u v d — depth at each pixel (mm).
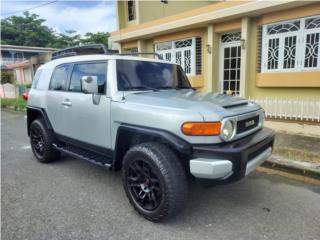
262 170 4352
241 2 7246
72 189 3707
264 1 6703
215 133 2594
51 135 4578
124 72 3488
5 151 5664
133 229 2740
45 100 4535
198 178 2639
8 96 18875
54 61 4695
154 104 2900
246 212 3053
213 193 3541
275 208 3131
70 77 4078
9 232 2701
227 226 2777
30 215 3020
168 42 10391
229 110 2838
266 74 7355
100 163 3520
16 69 27906
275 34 7156
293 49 6875
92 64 3709
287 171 4242
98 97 3395
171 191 2654
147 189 2916
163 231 2699
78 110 3752
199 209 3133
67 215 3016
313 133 6168
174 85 3986
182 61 9922
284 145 5398
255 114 3172
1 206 3230
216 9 7930
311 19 6469
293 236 2590
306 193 3508
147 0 11953
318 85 6398
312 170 3994
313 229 2699
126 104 3082
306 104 6191
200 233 2662
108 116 3279
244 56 7738
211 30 8594
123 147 3297
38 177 4156
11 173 4344
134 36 11188
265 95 7648
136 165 2953
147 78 3699
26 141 6539
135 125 2965
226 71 8922
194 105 2779
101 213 3059
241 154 2576
